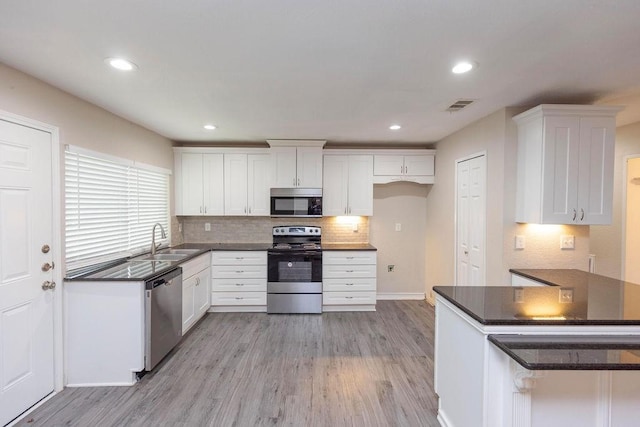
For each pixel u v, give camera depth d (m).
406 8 1.52
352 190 4.72
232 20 1.62
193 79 2.38
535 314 1.68
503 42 1.84
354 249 4.43
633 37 1.78
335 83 2.46
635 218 3.83
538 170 2.76
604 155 2.73
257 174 4.66
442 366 2.19
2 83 2.09
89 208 2.93
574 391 1.66
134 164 3.63
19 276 2.21
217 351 3.27
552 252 3.07
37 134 2.35
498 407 1.60
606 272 4.02
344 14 1.57
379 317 4.28
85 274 2.77
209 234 4.97
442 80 2.40
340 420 2.22
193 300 3.76
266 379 2.74
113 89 2.57
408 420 2.23
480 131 3.47
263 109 3.12
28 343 2.28
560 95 2.72
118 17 1.60
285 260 4.36
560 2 1.47
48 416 2.24
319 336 3.64
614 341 1.54
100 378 2.64
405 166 4.76
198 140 4.63
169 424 2.18
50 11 1.54
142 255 3.79
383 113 3.26
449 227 4.26
